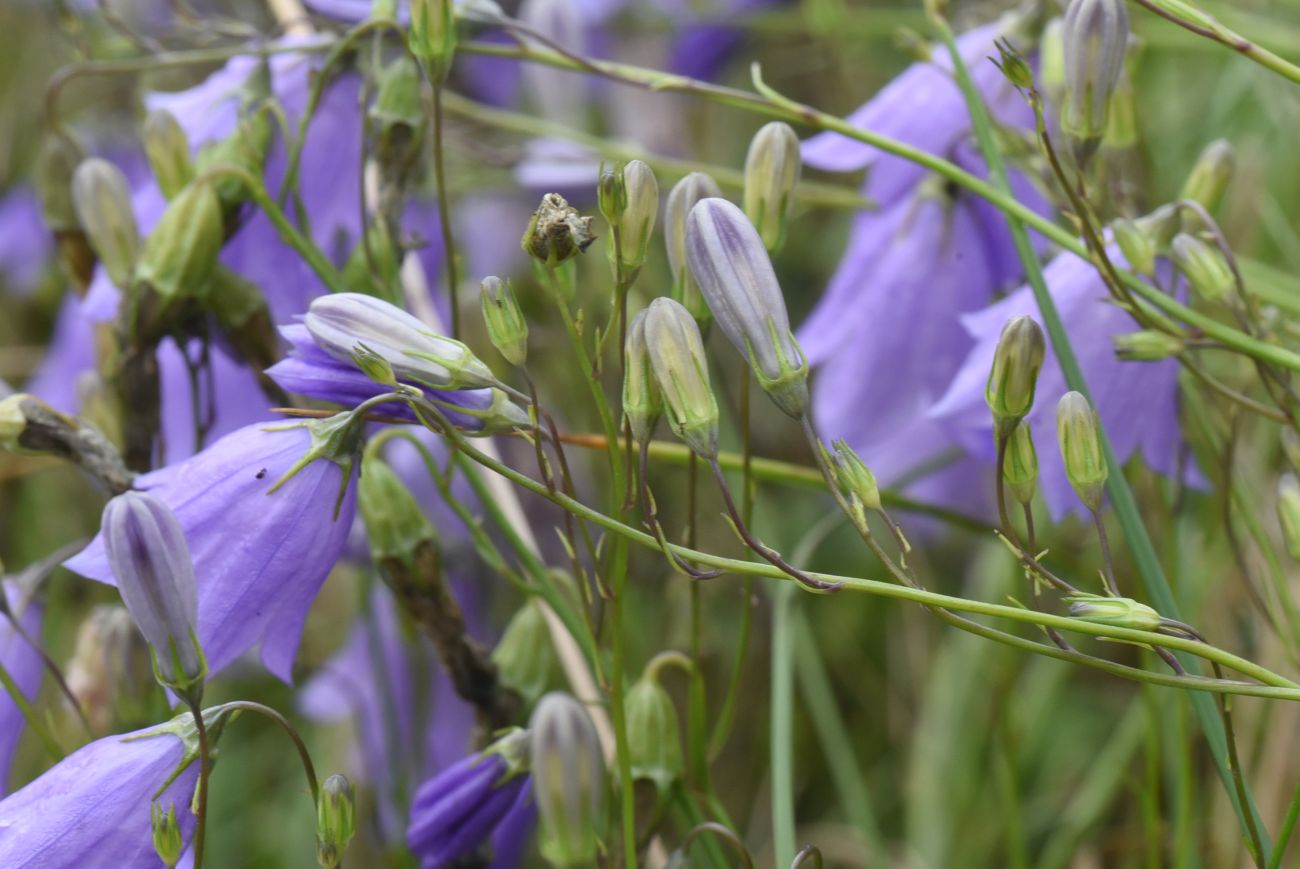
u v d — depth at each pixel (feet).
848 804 1.45
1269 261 1.62
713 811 1.26
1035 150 1.33
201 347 1.31
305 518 1.16
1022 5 1.38
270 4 1.48
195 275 1.28
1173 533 1.30
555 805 1.18
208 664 1.16
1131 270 1.25
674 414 1.13
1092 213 1.23
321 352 1.16
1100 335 1.26
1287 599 1.28
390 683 1.42
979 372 1.27
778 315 1.13
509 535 1.28
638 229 1.14
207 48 1.53
